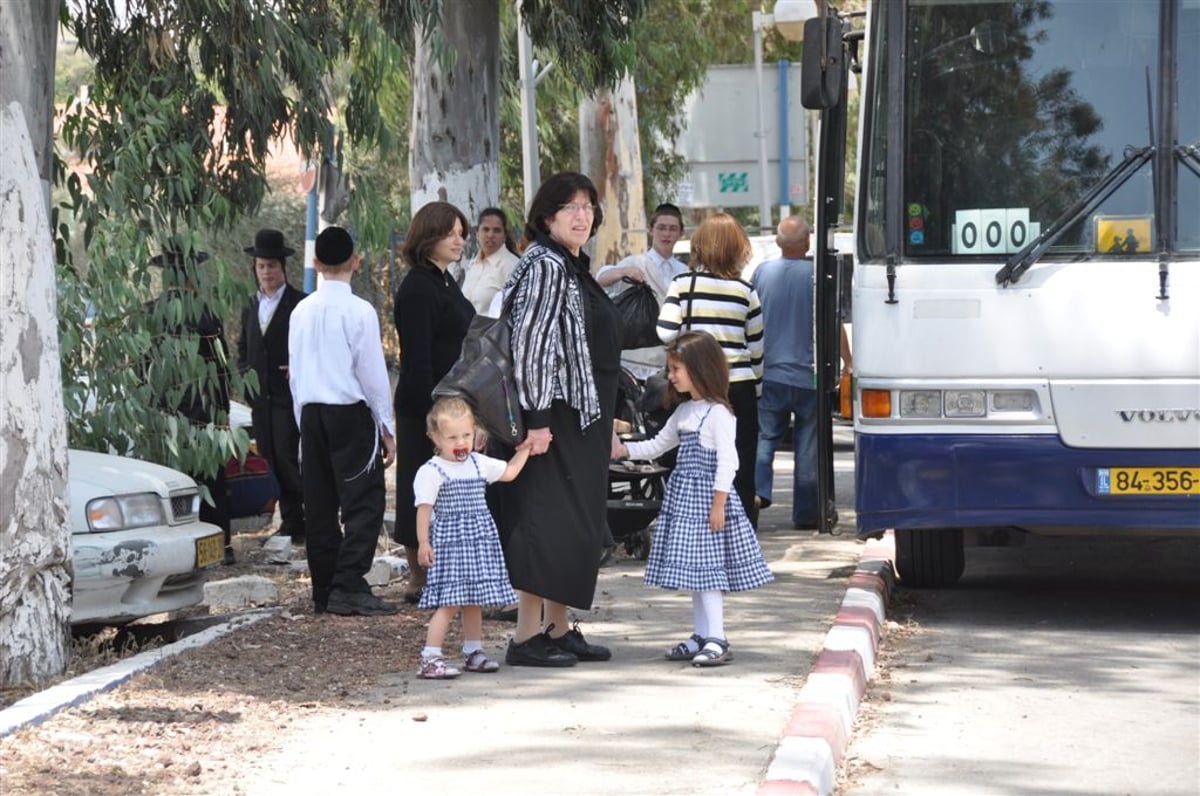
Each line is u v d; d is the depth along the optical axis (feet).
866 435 40.88
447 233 40.93
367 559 40.88
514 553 33.71
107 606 37.55
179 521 39.42
